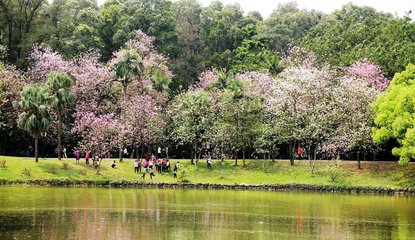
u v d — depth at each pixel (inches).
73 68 3595.0
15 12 3836.1
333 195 2541.8
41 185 2642.7
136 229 1487.5
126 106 3282.5
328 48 3981.3
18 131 3408.0
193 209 1920.5
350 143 2920.8
